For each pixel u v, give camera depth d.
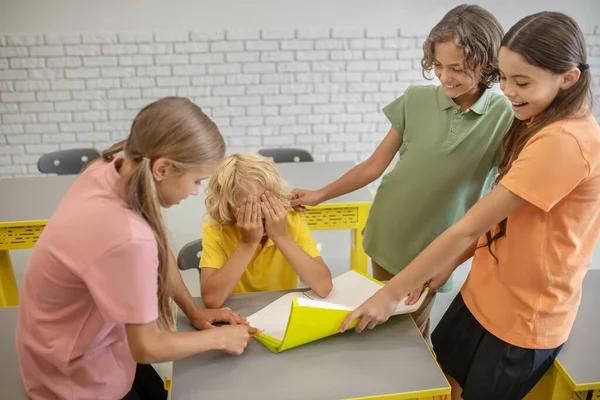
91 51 3.78
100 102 3.94
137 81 3.90
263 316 1.61
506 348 1.51
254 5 3.77
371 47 3.92
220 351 1.50
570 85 1.24
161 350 1.26
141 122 1.12
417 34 3.89
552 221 1.34
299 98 4.04
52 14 3.67
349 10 3.82
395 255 1.99
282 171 2.92
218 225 1.79
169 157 1.10
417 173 1.84
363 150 4.23
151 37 3.78
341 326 1.49
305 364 1.46
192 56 3.85
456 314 1.70
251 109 4.04
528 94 1.25
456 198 1.83
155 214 1.14
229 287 1.68
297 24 3.85
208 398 1.35
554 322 1.46
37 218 2.45
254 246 1.71
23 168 4.09
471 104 1.73
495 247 1.50
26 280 1.25
